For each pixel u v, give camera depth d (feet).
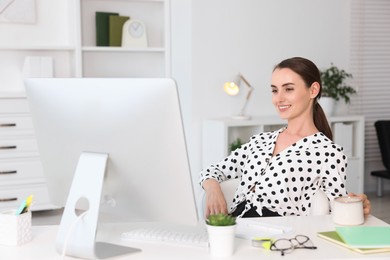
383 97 20.06
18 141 15.71
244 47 17.46
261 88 17.80
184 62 17.22
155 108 5.42
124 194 5.92
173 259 5.56
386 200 19.12
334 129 17.84
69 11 16.65
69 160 6.01
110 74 17.54
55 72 17.13
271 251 5.72
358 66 19.44
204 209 8.03
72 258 5.70
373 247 5.68
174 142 5.47
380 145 19.25
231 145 16.62
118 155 5.71
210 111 17.19
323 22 18.58
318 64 18.65
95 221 5.62
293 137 8.08
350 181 18.13
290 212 7.72
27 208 6.21
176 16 17.25
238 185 8.31
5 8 16.38
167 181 5.64
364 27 19.34
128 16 17.38
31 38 16.84
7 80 16.70
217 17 17.04
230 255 5.60
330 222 6.73
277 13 17.81
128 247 5.90
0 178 15.60
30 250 5.91
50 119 5.93
